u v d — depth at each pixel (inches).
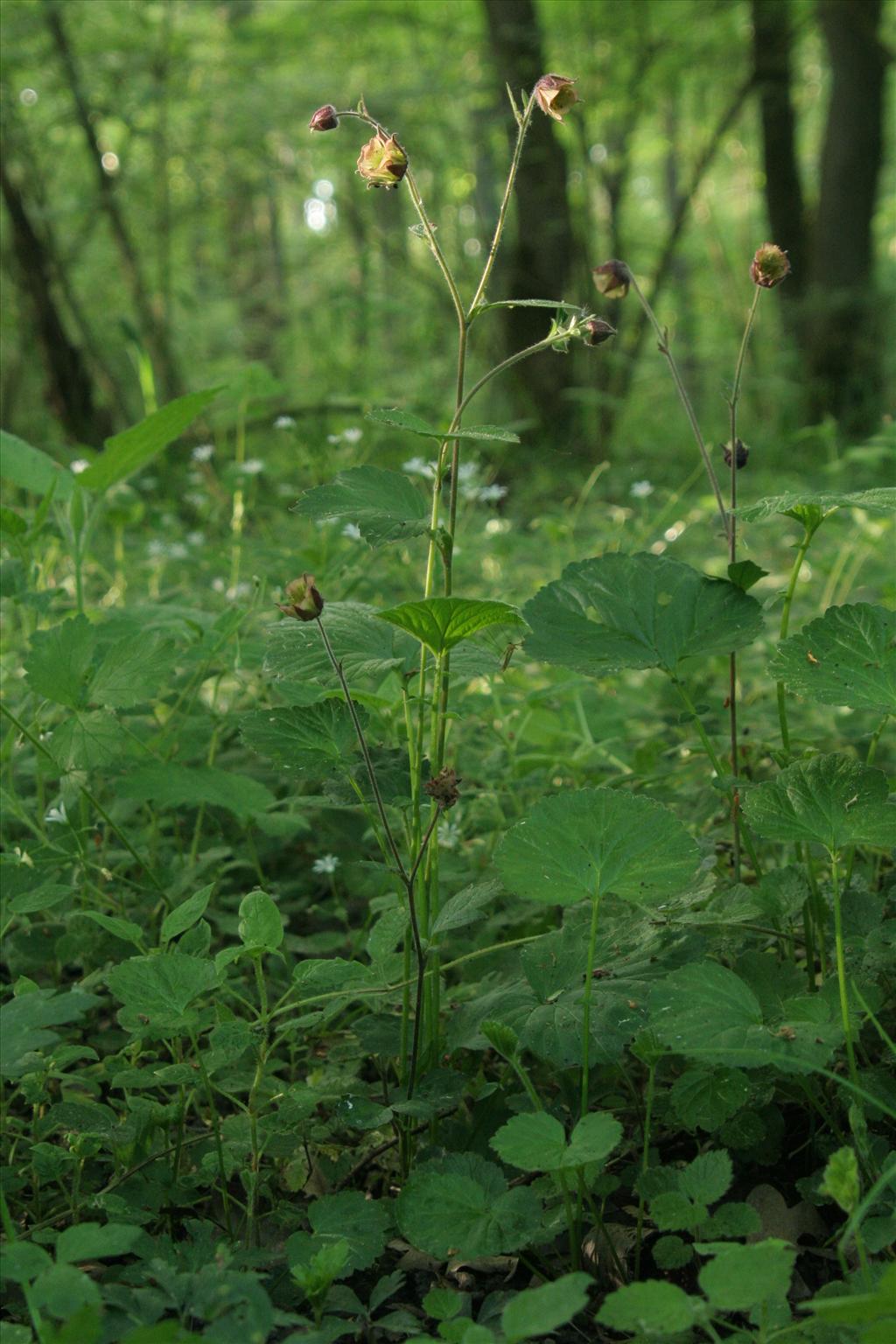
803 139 249.4
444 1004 35.9
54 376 112.7
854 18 146.9
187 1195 33.0
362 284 138.1
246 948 31.6
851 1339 28.5
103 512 57.6
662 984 30.7
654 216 280.1
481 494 59.4
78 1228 27.5
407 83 149.1
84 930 38.1
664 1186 31.1
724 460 36.6
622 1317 26.7
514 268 129.4
